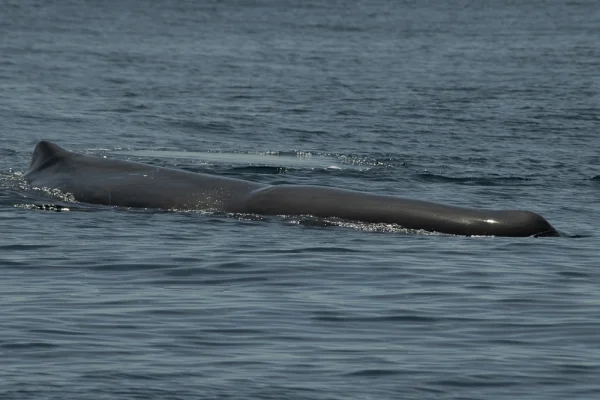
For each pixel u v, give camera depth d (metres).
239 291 56.78
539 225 73.00
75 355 45.47
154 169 82.88
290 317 51.81
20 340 47.22
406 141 126.81
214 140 124.00
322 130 134.00
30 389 41.19
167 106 153.62
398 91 180.25
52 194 81.88
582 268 63.12
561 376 43.84
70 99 157.00
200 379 42.88
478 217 72.69
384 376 43.66
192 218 75.81
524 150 121.31
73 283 57.88
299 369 44.38
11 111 139.62
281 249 66.62
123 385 41.91
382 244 68.62
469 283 59.16
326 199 75.94
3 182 85.31
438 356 46.28
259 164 105.12
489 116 150.25
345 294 56.44
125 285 57.69
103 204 79.69
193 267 61.78
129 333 48.72
